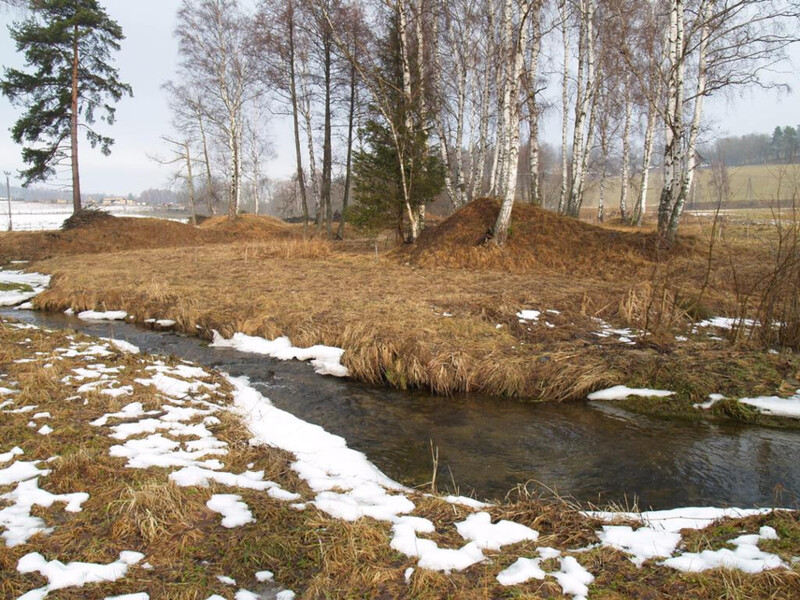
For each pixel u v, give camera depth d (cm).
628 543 306
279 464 427
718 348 735
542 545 307
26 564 262
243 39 2678
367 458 504
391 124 1472
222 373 748
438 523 337
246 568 276
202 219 3662
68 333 803
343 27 1938
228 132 3003
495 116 2041
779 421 570
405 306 957
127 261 1761
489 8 1673
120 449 408
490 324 862
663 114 1444
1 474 359
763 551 283
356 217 1631
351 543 292
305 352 834
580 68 1741
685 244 1330
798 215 710
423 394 697
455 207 1906
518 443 544
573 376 678
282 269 1462
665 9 1510
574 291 1045
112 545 285
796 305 730
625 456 510
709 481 458
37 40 2331
